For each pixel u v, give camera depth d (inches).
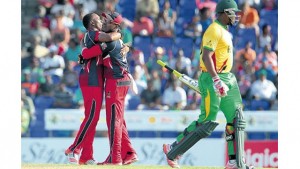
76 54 2778.1
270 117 2297.0
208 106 1246.3
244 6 2952.8
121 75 1444.4
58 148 2271.2
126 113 2255.2
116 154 1441.9
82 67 1448.1
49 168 1280.8
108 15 1454.2
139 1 2994.6
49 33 2886.3
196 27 2915.8
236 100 1259.8
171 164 1300.4
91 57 1425.9
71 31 2881.4
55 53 2760.8
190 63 2743.6
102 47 1412.4
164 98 2564.0
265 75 2679.6
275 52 2893.7
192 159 2231.8
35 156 2260.1
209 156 2233.0
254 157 2247.8
